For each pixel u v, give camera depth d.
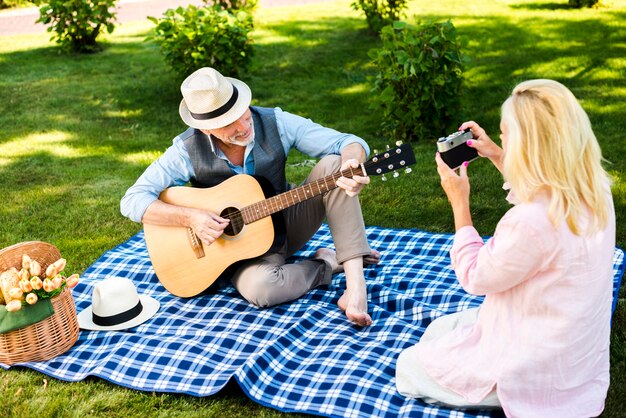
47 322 3.32
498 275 2.36
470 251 2.49
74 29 10.64
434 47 6.34
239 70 9.16
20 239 4.95
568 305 2.35
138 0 16.88
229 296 3.88
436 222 4.89
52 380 3.24
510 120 2.28
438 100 6.44
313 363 3.19
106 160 6.60
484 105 7.41
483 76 8.33
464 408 2.73
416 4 12.62
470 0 12.70
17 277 3.26
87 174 6.23
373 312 3.59
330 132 3.76
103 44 11.38
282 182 3.87
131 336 3.49
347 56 9.74
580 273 2.32
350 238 3.56
